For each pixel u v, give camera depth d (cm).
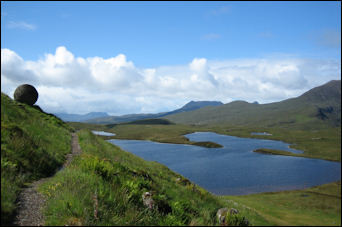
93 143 2556
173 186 1653
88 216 637
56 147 1719
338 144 17425
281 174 7956
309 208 4578
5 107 1864
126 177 1107
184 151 12988
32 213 648
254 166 9119
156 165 3175
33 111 2927
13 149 1073
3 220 582
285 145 17025
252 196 5369
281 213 3962
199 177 7256
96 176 941
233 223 1167
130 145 16000
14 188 760
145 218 785
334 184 6656
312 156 11925
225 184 6588
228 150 13612
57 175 1005
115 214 716
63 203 670
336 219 3909
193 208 1179
